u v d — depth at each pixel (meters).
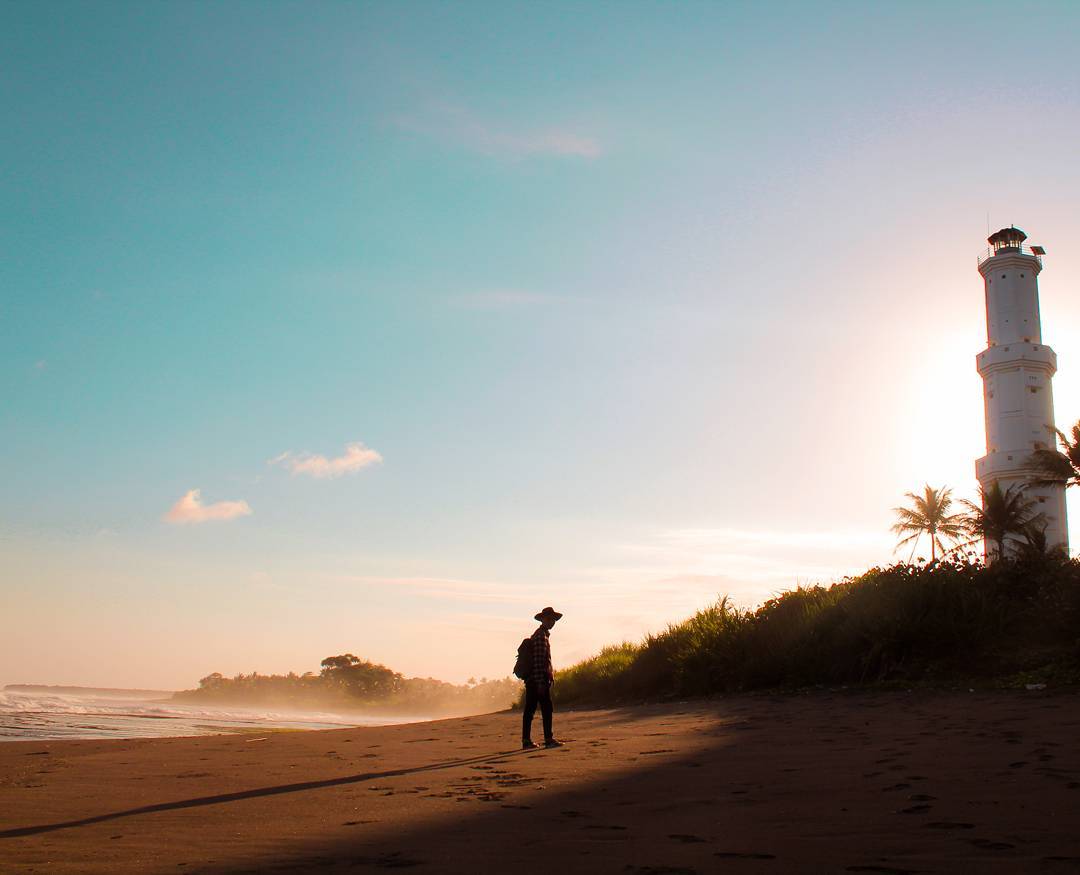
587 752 8.98
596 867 3.72
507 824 4.97
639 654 22.08
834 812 4.83
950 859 3.57
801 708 12.98
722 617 20.06
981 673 14.51
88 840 4.82
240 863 4.06
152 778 8.07
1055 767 5.96
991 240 87.25
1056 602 15.94
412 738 12.34
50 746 12.12
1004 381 81.19
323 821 5.32
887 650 15.67
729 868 3.60
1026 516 74.19
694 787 6.14
